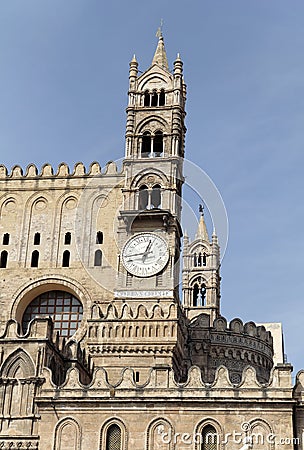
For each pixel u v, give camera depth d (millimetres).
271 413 64562
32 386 69188
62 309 82938
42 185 86750
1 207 86500
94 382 67000
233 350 92000
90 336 76312
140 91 87750
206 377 88750
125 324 76312
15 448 66688
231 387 65562
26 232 85125
